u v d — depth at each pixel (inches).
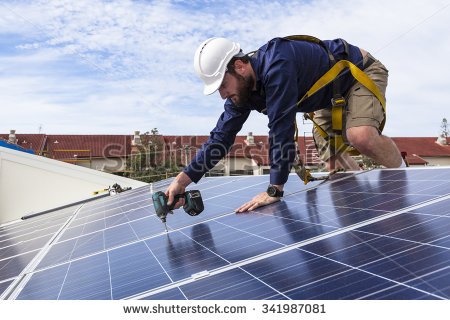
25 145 1594.5
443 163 1968.5
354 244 63.4
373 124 135.0
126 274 75.0
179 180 128.6
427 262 49.0
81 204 291.1
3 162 335.0
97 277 76.5
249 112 134.6
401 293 43.5
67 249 109.8
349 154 173.6
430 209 70.9
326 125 165.5
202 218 118.1
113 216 159.6
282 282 55.6
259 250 73.9
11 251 133.4
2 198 333.1
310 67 124.1
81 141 1422.2
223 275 63.8
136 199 200.5
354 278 50.8
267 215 103.0
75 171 343.6
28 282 82.2
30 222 246.8
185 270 70.6
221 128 134.3
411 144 2041.1
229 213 117.8
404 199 83.8
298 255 65.3
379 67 143.0
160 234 106.9
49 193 338.6
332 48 134.5
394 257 53.6
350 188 112.7
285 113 114.7
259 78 120.6
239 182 181.6
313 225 82.2
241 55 121.0
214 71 120.0
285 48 118.9
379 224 70.6
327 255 61.8
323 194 114.9
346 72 133.1
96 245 108.0
